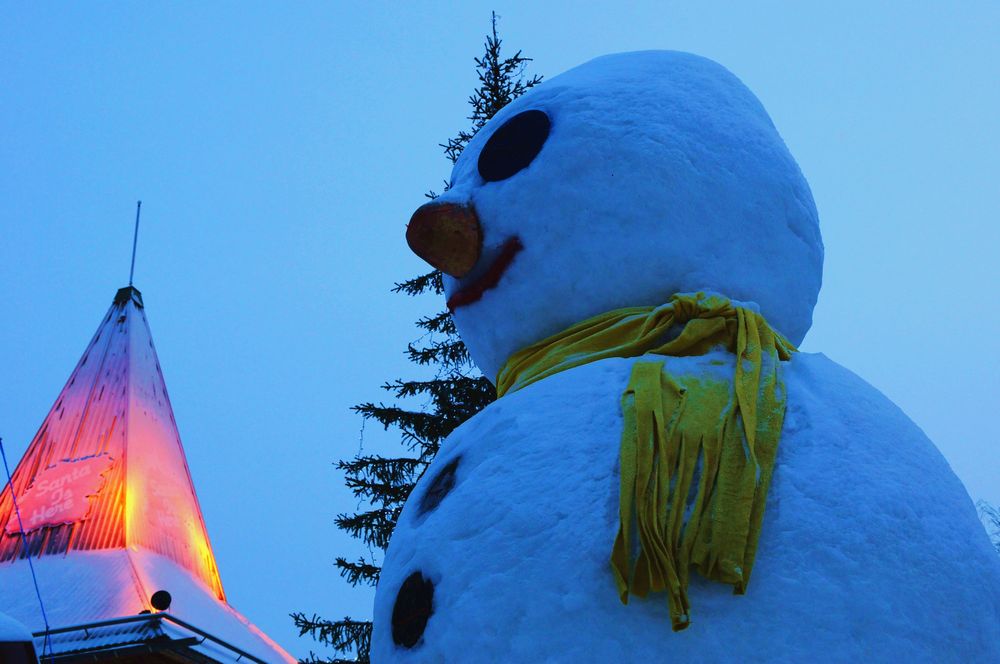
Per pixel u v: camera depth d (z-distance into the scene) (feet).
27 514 54.39
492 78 52.75
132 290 67.67
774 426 14.73
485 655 13.73
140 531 53.67
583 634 13.30
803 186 18.70
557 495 14.42
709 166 17.54
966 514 15.01
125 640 43.47
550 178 17.72
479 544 14.51
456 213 18.20
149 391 62.75
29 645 32.83
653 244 17.10
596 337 16.81
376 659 15.67
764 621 13.09
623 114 17.99
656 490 13.84
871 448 14.83
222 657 47.29
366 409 52.06
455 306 19.12
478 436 16.17
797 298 17.99
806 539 13.67
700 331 15.99
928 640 13.26
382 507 51.24
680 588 13.11
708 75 19.15
